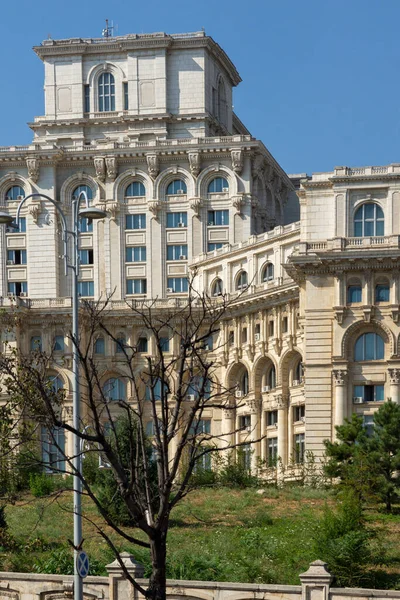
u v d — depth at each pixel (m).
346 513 62.72
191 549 62.69
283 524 71.56
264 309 111.31
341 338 98.00
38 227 134.00
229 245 121.00
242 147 130.12
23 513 77.50
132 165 133.50
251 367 112.88
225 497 84.25
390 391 96.88
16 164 134.88
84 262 134.38
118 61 141.25
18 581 50.84
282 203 147.25
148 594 38.06
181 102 139.12
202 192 131.88
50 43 142.12
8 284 134.38
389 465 78.06
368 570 57.69
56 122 141.12
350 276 98.44
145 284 132.38
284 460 107.06
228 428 115.25
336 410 97.69
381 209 100.31
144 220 133.25
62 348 122.25
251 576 54.41
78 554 44.88
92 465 88.06
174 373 118.62
